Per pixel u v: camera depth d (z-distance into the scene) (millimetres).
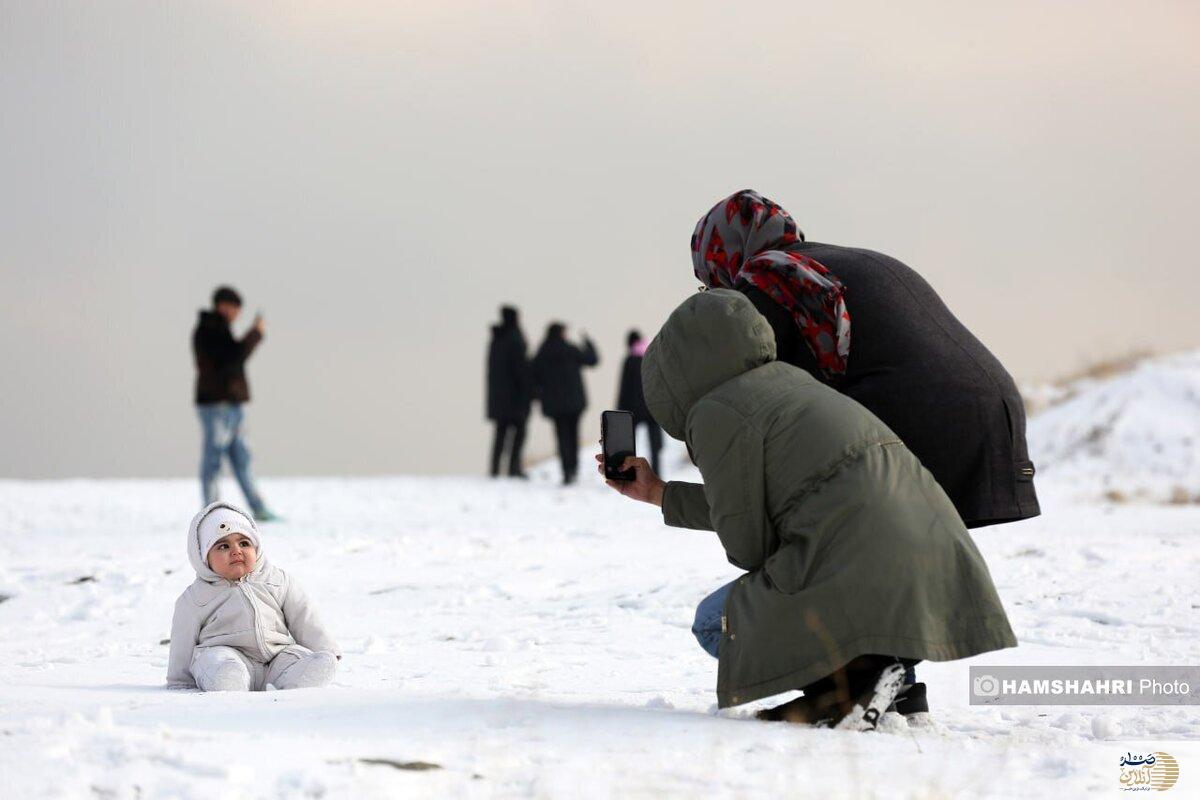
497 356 66562
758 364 11617
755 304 12023
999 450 11742
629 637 19234
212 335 41812
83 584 26859
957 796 8961
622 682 15258
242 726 10586
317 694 12703
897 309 11945
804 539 10883
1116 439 58000
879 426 11219
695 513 11938
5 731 9766
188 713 11297
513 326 66562
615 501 51156
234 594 14594
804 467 10969
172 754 9039
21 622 23250
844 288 12000
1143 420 59156
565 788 8633
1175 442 57062
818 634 10602
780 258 11961
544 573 27047
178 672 14570
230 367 41719
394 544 33031
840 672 10844
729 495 11125
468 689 14148
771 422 11094
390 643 19281
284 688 14367
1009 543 28734
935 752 10188
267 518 42250
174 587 26297
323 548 32438
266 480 71062
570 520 41188
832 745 10242
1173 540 28781
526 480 66812
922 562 10664
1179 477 53375
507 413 66812
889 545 10656
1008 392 11867
